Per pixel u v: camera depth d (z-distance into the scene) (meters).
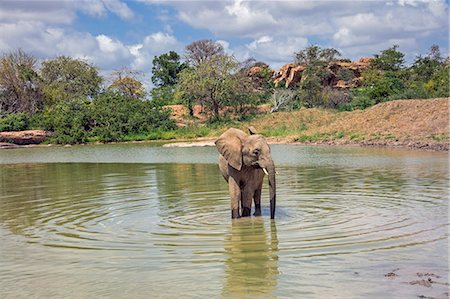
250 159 10.95
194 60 81.44
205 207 12.66
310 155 27.56
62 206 13.52
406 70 68.50
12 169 26.14
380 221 10.49
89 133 54.06
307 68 68.69
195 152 34.09
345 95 61.56
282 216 11.35
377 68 74.25
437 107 36.97
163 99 74.19
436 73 61.25
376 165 21.31
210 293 6.86
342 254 8.28
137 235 10.02
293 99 63.88
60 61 73.94
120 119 55.62
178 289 7.05
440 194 13.55
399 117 37.84
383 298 6.51
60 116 55.31
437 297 6.49
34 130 55.34
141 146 44.34
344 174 18.59
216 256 8.43
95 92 75.25
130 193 15.37
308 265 7.80
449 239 8.95
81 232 10.45
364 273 7.38
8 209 13.42
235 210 11.23
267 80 77.00
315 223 10.54
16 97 65.75
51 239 9.96
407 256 8.08
